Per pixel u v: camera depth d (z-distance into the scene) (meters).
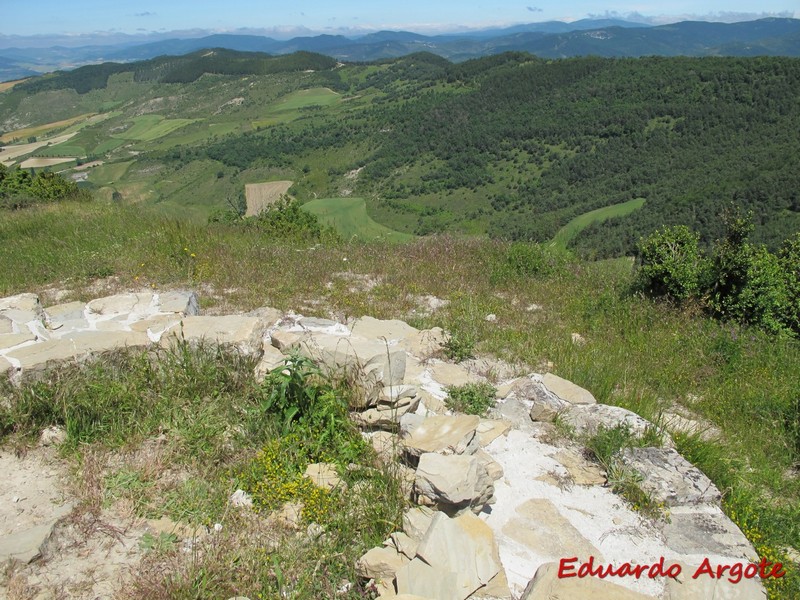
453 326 6.47
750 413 5.51
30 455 3.67
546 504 3.48
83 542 2.97
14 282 7.51
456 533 2.87
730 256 7.78
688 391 5.95
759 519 3.74
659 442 4.13
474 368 5.54
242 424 3.95
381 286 8.09
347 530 3.09
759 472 4.46
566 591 2.63
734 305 7.81
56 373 4.20
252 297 7.16
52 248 9.16
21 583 2.67
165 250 8.79
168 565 2.84
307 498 3.27
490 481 3.34
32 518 3.10
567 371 5.50
